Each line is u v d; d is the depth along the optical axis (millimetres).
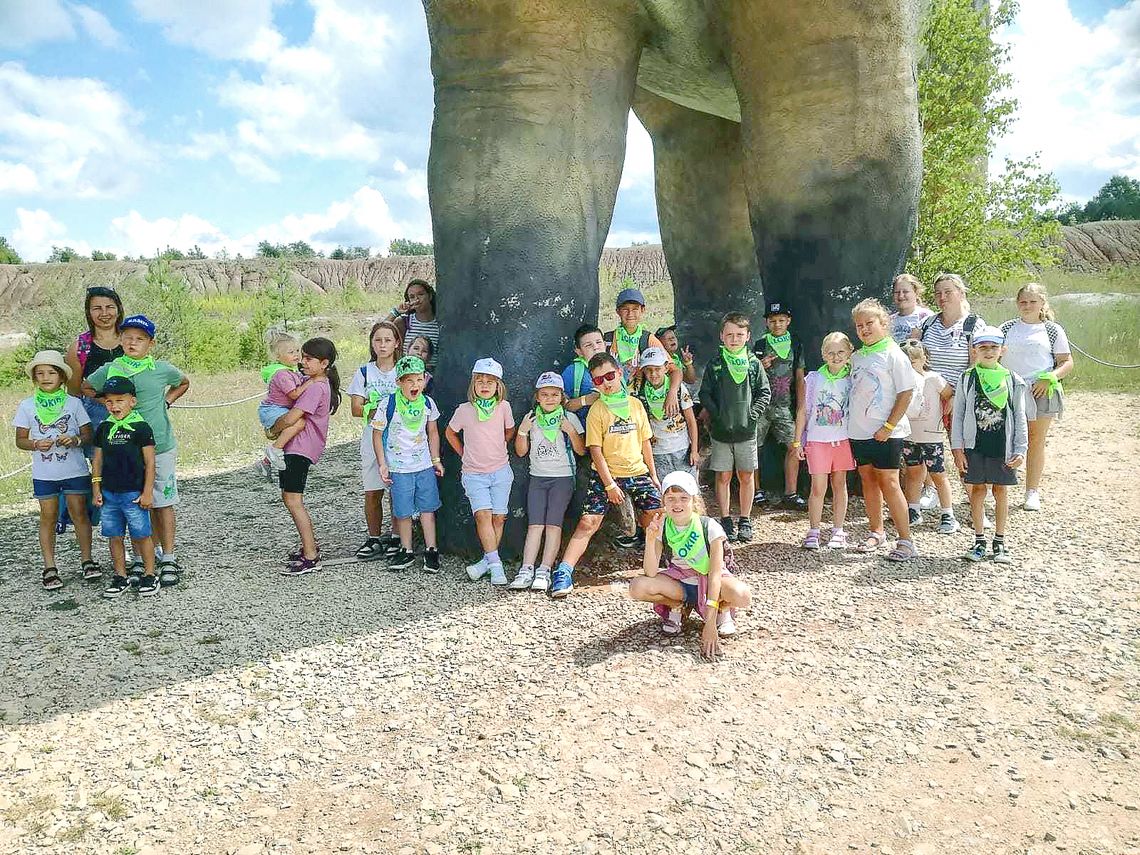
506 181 5680
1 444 10625
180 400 16016
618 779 3322
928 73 12656
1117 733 3568
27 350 22266
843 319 6824
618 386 5539
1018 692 3910
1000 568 5492
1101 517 6516
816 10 6316
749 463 6262
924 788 3225
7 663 4574
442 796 3260
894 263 6906
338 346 26344
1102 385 12727
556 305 5832
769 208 6918
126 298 24000
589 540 5762
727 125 9352
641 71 7332
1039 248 13812
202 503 8211
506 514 5766
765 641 4520
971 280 13930
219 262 69188
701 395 6359
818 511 6008
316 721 3875
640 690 4020
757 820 3057
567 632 4742
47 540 5801
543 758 3488
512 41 5625
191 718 3934
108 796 3334
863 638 4512
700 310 10047
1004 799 3152
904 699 3877
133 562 6031
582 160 5855
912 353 6336
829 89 6477
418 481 5754
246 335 27312
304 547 6000
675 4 6285
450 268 5879
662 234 10195
